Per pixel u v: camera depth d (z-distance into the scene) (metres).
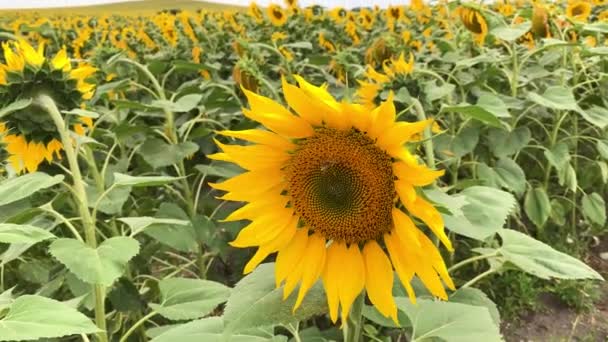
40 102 2.57
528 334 4.33
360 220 1.75
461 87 5.22
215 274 5.00
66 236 3.77
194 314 2.58
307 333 2.95
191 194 4.61
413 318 2.07
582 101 5.50
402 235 1.67
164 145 4.25
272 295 1.83
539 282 4.84
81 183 2.54
